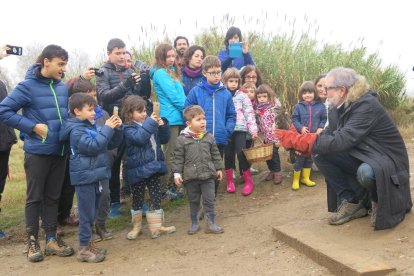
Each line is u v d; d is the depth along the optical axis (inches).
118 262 162.6
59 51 165.8
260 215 195.3
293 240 153.0
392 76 366.6
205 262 154.4
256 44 366.9
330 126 167.6
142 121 187.9
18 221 228.8
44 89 167.9
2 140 197.8
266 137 235.8
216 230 181.2
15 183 314.2
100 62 409.7
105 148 162.2
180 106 220.4
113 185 217.2
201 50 234.1
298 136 162.9
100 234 189.3
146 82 222.4
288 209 196.7
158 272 149.7
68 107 173.9
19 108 165.0
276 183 235.0
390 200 147.3
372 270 121.2
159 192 191.3
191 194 185.6
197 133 185.0
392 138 153.2
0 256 183.0
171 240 180.7
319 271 133.5
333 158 160.6
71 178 163.0
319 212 184.2
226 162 231.9
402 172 152.9
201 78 227.6
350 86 154.7
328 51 370.3
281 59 351.3
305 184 229.1
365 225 155.9
